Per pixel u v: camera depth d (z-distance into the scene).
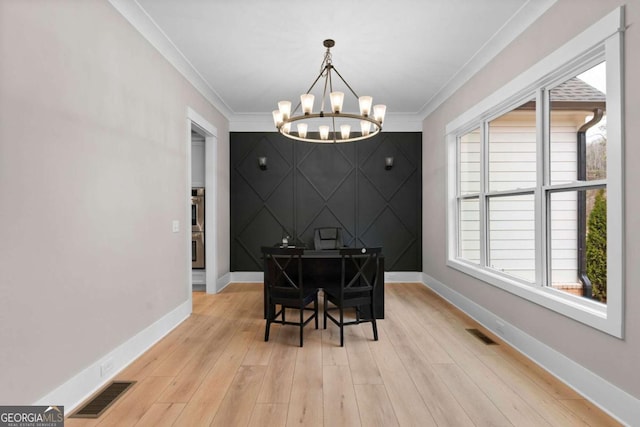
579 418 1.82
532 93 2.69
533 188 2.67
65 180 1.89
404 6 2.54
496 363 2.49
